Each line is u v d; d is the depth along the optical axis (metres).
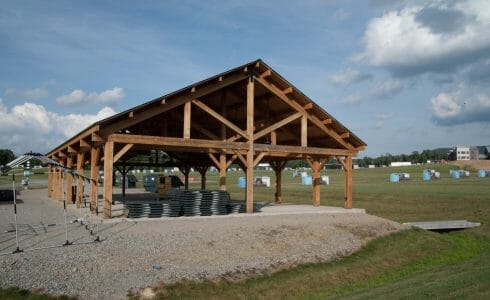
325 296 10.93
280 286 10.94
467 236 19.94
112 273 9.77
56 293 8.57
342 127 20.75
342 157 21.84
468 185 44.16
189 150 18.33
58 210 19.56
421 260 14.87
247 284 10.63
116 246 11.46
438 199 31.12
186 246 12.16
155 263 10.66
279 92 19.28
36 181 58.31
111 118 14.59
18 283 8.67
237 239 13.39
